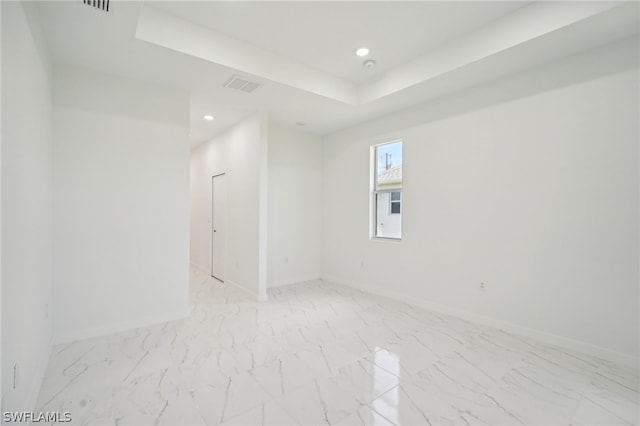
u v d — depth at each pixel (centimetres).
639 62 261
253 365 260
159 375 242
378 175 507
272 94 386
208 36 300
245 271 491
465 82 355
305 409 203
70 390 220
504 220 343
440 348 296
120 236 334
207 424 188
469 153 374
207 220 643
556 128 306
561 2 250
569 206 298
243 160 495
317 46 333
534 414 200
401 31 305
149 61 301
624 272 268
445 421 193
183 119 376
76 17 233
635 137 263
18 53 173
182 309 374
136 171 344
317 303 440
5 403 145
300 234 575
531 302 322
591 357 279
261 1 260
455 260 388
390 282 470
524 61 306
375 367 258
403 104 427
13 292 159
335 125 531
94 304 318
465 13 278
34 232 212
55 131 298
